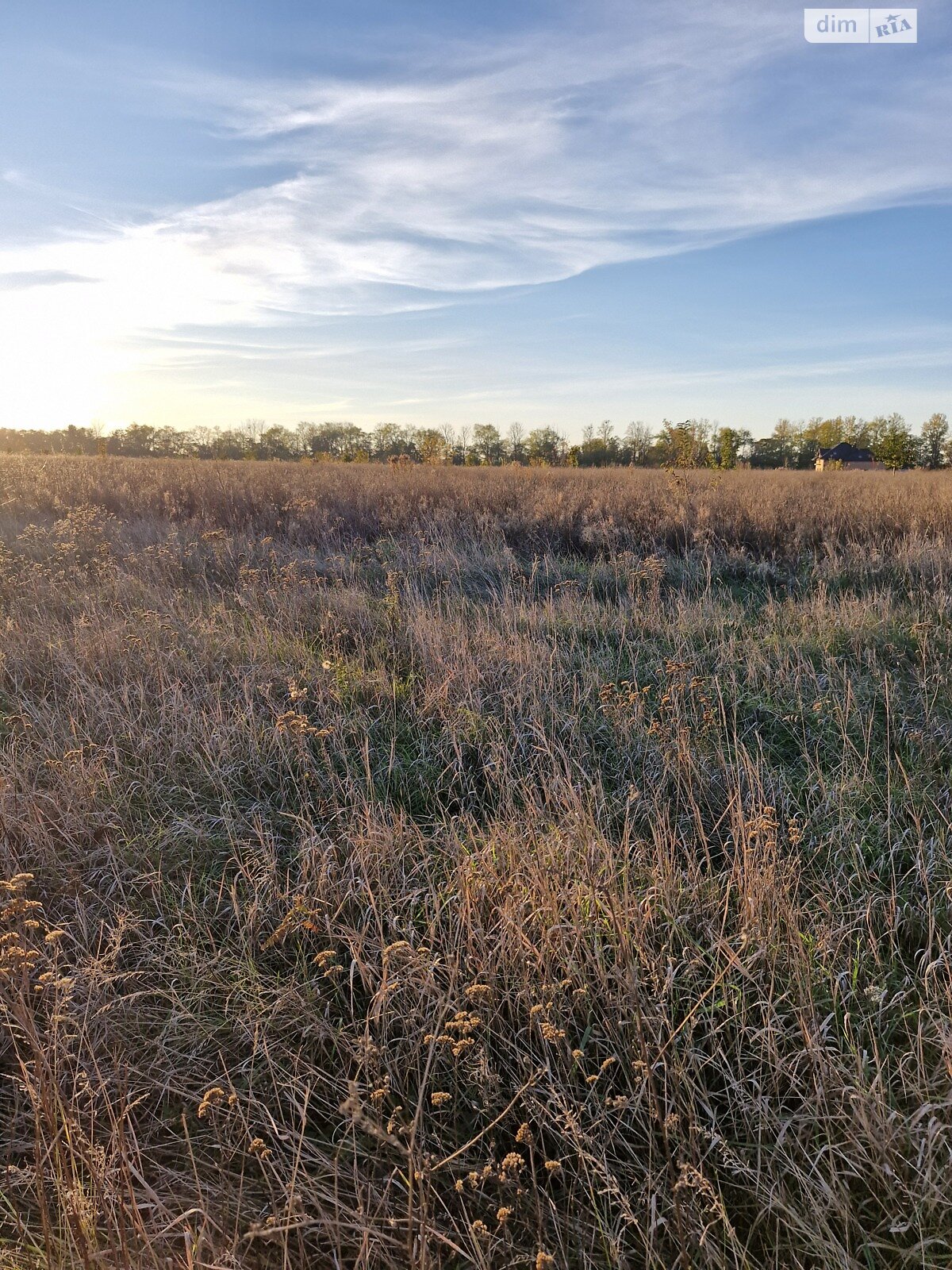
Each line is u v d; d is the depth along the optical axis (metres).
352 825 3.80
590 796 3.92
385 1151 2.47
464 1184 2.36
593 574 8.85
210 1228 2.25
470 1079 2.59
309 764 4.47
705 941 3.21
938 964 2.87
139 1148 2.48
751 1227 2.21
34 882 3.53
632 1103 2.46
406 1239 2.22
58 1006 2.57
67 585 7.69
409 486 14.95
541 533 11.19
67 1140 2.27
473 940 3.03
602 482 18.22
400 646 6.25
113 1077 2.67
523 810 4.11
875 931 3.30
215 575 8.73
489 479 19.08
